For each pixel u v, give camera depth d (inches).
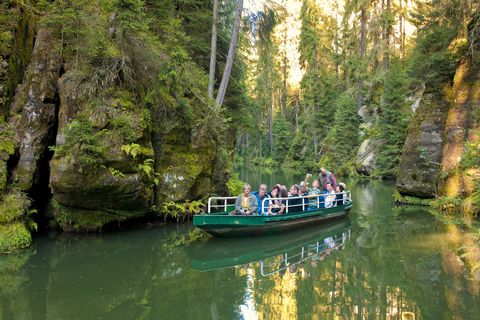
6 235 370.0
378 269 343.9
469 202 552.1
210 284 312.8
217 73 796.0
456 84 637.3
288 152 1983.3
